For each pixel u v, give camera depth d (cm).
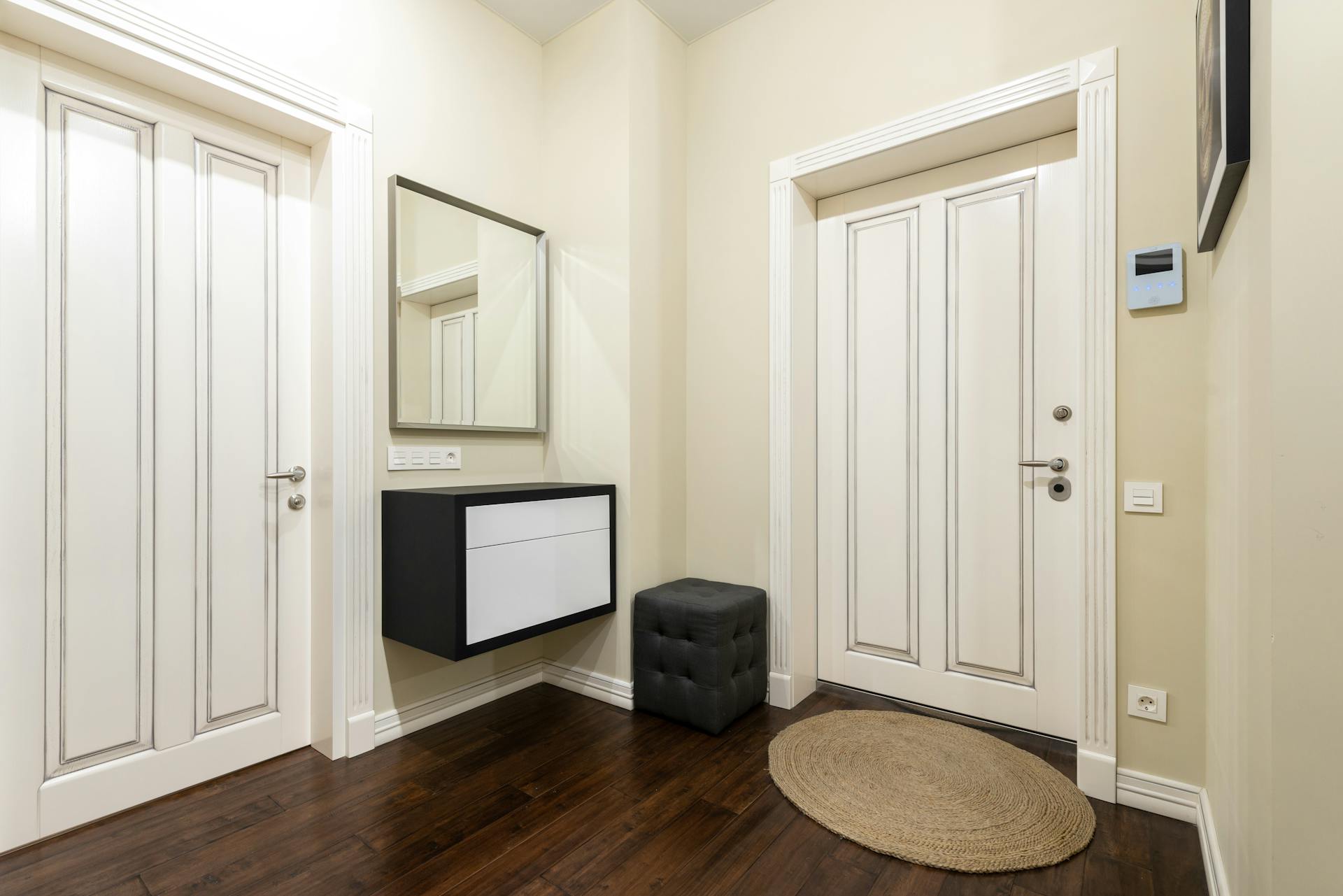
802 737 221
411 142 229
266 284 204
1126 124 179
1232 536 131
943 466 240
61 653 166
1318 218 89
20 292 159
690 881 148
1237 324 125
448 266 239
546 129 279
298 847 160
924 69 220
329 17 205
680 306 279
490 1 253
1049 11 195
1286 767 91
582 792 186
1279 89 92
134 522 178
